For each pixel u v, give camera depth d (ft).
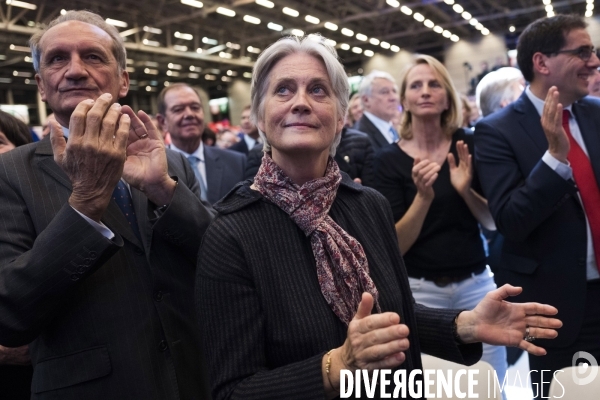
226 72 72.64
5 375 5.32
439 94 7.26
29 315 3.51
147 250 4.21
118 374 3.88
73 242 3.50
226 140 30.55
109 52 4.29
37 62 4.28
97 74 4.17
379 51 70.49
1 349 4.90
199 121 10.48
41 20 41.93
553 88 5.46
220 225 3.37
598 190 5.87
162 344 4.10
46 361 3.88
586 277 5.81
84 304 3.89
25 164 4.07
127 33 47.32
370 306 2.77
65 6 40.14
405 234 6.89
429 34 63.82
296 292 3.23
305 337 3.13
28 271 3.48
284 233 3.39
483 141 6.50
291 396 2.84
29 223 3.92
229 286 3.17
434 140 7.53
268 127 3.47
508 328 3.53
